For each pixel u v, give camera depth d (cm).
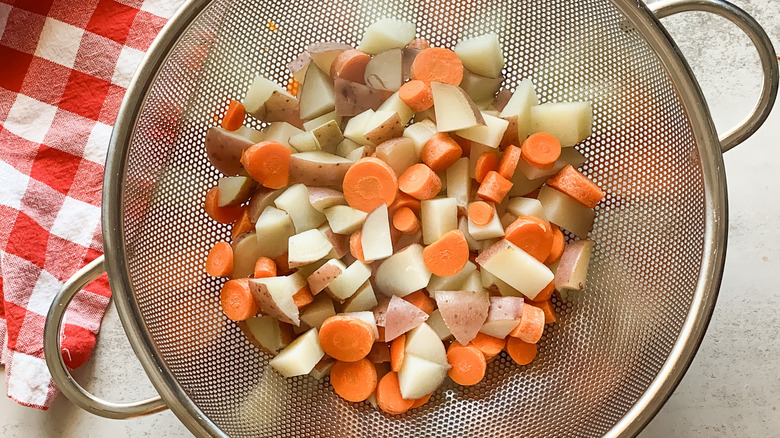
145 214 35
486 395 37
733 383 40
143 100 33
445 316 35
